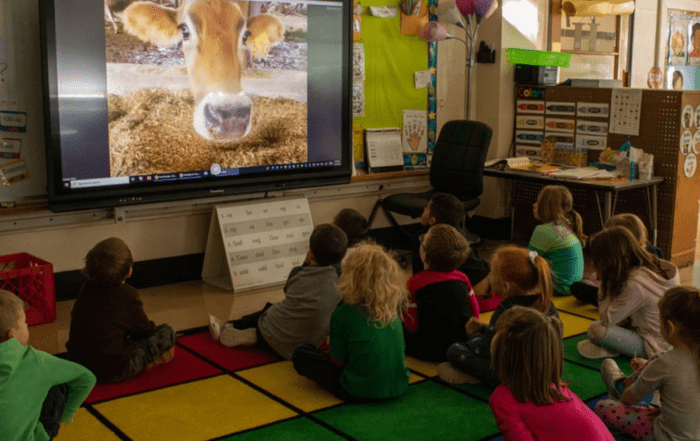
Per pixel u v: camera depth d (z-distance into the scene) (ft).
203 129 15.40
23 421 7.09
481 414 9.86
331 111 17.17
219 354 12.09
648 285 10.96
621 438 9.11
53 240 14.65
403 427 9.48
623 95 18.26
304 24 16.42
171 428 9.47
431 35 18.26
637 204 18.34
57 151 13.70
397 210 17.62
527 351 7.01
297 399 10.36
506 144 20.54
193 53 15.06
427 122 19.83
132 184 14.70
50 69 13.41
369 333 9.91
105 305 10.63
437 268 11.35
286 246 16.47
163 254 16.06
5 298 7.23
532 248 15.21
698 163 18.11
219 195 15.83
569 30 21.65
